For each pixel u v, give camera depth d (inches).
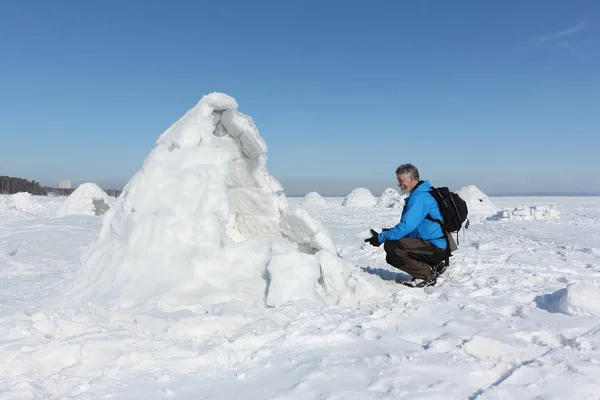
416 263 194.5
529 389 85.7
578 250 320.5
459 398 84.9
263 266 173.3
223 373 99.2
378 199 1400.1
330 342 115.8
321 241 200.7
